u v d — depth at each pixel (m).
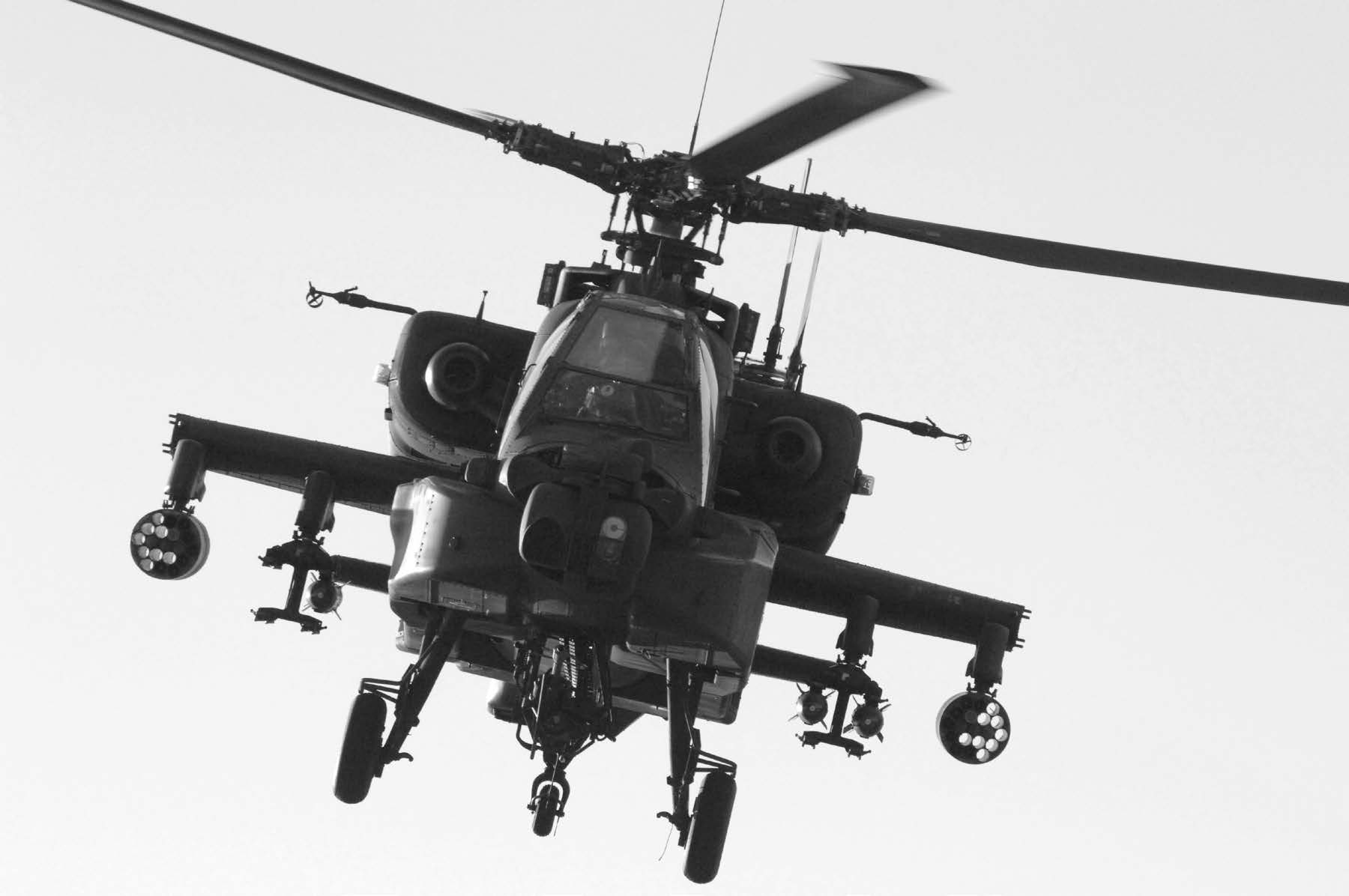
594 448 37.22
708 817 40.06
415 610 39.69
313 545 41.88
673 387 38.81
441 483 37.78
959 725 43.06
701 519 37.25
